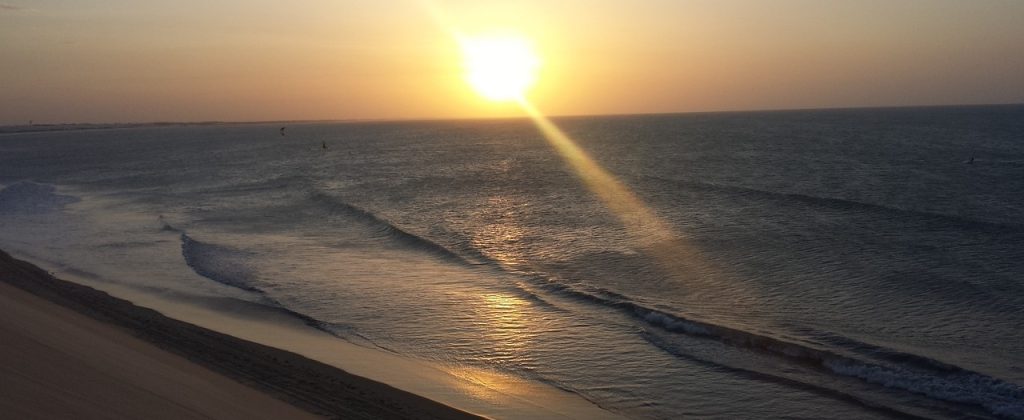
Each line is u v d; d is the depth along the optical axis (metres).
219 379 9.92
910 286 17.12
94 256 22.73
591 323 14.67
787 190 36.19
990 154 59.31
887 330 13.84
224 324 14.79
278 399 9.50
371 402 9.85
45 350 9.15
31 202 39.09
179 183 50.69
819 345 12.89
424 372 11.94
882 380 11.21
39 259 22.44
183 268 20.62
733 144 79.94
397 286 17.98
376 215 29.95
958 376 11.26
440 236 25.03
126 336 11.98
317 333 14.26
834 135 92.31
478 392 11.05
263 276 19.36
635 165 55.81
